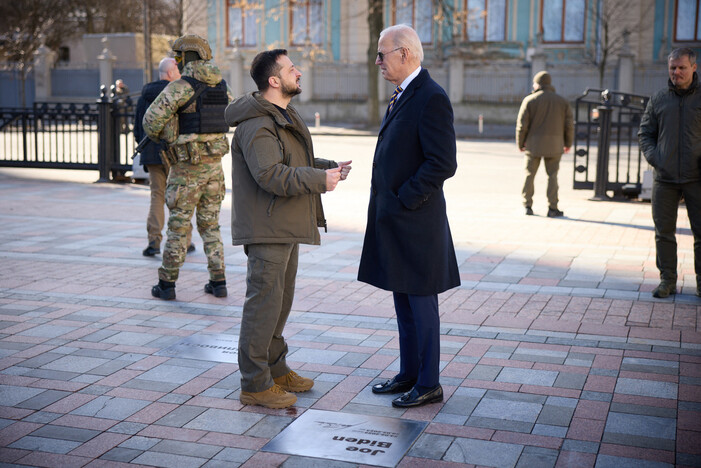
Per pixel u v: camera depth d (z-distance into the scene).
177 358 4.57
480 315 5.43
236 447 3.40
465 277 6.54
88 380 4.20
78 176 14.34
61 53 44.28
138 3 39.94
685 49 5.54
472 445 3.41
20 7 38.22
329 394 4.03
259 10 36.22
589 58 32.28
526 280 6.44
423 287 3.79
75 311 5.52
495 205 10.87
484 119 30.89
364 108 32.56
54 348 4.71
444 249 3.86
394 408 3.83
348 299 5.89
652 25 31.91
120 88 21.52
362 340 4.91
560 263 7.08
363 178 14.47
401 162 3.78
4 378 4.20
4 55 38.03
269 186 3.65
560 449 3.36
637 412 3.74
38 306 5.64
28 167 14.45
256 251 3.83
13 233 8.52
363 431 3.56
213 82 5.70
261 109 3.72
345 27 35.31
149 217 7.37
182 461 3.26
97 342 4.84
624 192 11.47
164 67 7.01
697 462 3.23
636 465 3.21
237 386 4.14
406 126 3.75
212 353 4.66
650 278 6.50
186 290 6.17
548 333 5.01
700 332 5.02
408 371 4.05
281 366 4.04
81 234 8.51
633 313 5.46
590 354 4.60
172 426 3.62
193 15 36.75
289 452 3.35
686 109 5.61
